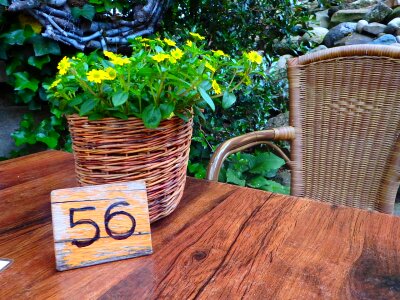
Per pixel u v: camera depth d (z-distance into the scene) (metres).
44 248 0.50
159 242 0.52
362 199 1.00
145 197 0.51
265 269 0.45
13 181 0.79
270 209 0.63
